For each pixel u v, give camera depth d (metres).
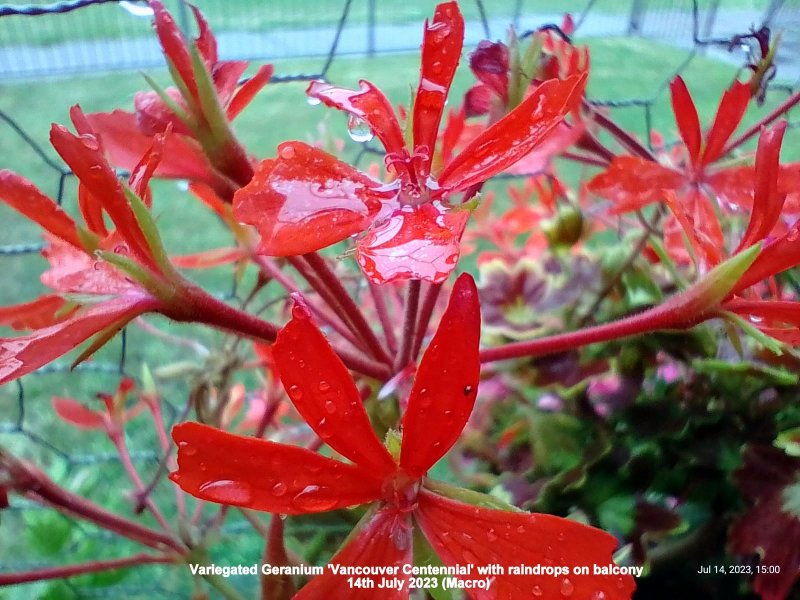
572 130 0.09
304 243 0.05
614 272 0.10
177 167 0.07
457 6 0.06
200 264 0.09
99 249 0.06
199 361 0.09
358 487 0.05
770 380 0.09
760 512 0.08
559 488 0.09
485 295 0.11
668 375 0.09
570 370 0.09
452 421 0.05
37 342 0.05
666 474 0.09
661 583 0.09
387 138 0.06
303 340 0.05
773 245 0.06
